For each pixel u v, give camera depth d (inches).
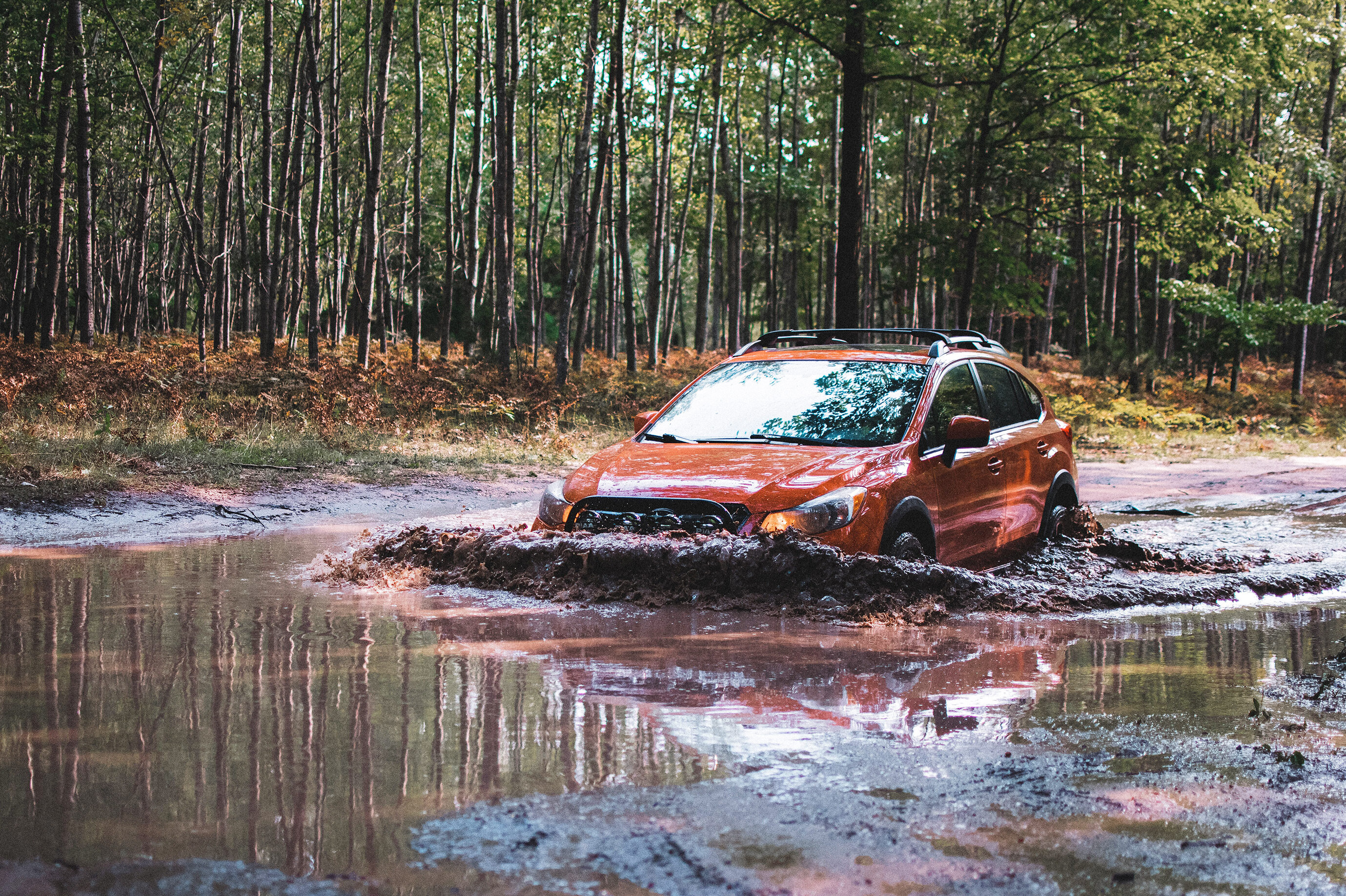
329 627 168.4
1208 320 1322.6
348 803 89.2
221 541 281.0
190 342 1298.0
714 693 129.3
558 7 1054.4
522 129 1654.8
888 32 746.2
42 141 1033.5
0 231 1125.7
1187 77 838.5
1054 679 141.0
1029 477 269.7
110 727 111.1
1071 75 832.9
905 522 220.4
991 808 91.0
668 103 1352.1
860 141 743.7
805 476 208.4
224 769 97.7
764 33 775.1
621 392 871.7
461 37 1412.4
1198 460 674.8
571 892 72.7
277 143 1622.8
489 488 441.7
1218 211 859.4
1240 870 78.7
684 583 193.2
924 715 121.4
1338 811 91.9
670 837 83.0
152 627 166.4
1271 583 227.6
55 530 290.7
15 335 1262.3
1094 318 1936.5
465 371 905.5
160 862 76.4
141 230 1348.4
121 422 499.5
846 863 78.5
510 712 119.0
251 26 1405.0
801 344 287.9
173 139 1347.2
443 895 71.8
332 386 708.7
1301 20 842.2
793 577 189.8
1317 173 1089.4
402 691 128.0
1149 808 91.9
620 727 114.0
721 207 2012.8
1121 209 908.6
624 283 1100.5
